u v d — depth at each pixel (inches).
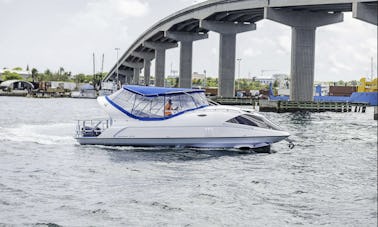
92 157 992.2
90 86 5915.4
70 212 598.9
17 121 1806.1
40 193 683.4
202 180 795.4
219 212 617.6
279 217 605.0
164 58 5526.6
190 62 4655.5
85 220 572.4
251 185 767.1
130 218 584.1
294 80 3139.8
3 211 593.3
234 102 3826.3
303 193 721.0
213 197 684.1
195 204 648.4
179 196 685.9
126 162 945.5
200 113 1098.1
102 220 574.2
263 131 1090.7
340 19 3161.9
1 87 6397.6
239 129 1085.8
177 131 1089.4
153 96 1109.7
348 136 1590.8
